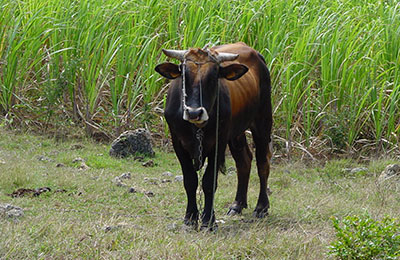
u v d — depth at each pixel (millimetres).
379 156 19016
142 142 18188
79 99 19969
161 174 16703
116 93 19547
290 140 19016
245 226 12750
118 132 19312
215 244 10758
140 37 19625
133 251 10094
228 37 20203
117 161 17344
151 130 19562
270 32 20078
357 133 19125
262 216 13703
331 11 21844
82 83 20203
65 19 20094
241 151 14133
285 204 14656
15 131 19094
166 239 10891
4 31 20078
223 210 14266
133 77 19875
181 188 15359
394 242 10172
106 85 20438
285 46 20609
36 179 15023
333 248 10219
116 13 20016
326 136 19422
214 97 11711
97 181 15359
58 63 19750
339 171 17875
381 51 19781
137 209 13609
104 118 19484
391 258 9883
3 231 10641
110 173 16281
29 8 21188
